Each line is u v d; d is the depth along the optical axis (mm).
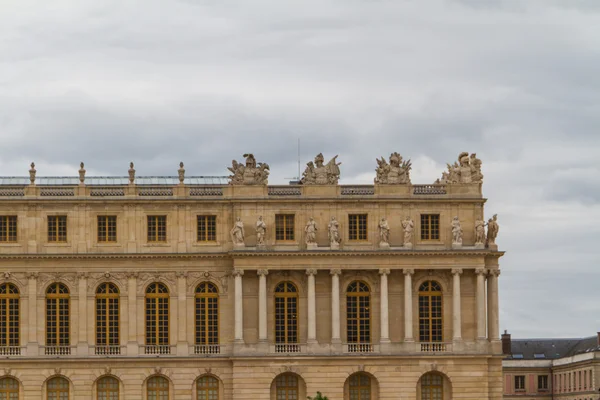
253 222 170125
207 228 170875
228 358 167750
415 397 167625
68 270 169000
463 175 171750
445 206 171375
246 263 168125
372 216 170750
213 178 177500
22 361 166750
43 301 168750
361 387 168875
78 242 169500
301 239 170250
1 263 168625
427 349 169000
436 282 170500
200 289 170125
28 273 168500
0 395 167500
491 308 170250
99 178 177000
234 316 168375
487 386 168250
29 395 166875
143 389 167875
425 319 170125
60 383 168000
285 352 168000
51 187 170000
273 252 167875
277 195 170875
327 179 171250
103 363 167500
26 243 169125
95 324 168750
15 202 169125
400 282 170125
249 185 170750
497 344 169375
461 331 169375
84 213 170000
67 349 168250
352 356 167125
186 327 169125
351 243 170250
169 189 170750
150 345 168875
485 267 170625
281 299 169625
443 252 168875
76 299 168875
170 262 169625
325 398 146875
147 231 170375
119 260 169250
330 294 169125
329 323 169125
